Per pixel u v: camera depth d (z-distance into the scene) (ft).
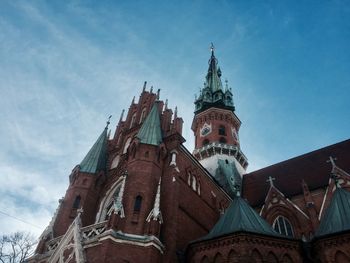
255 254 94.48
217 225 112.68
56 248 109.60
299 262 96.99
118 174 138.92
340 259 93.86
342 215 106.73
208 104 261.85
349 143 177.58
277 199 157.48
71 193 135.33
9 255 133.18
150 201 113.09
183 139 138.92
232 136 240.53
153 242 100.48
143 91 173.17
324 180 160.66
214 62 305.73
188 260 105.81
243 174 212.84
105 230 102.12
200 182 146.51
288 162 193.26
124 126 163.02
